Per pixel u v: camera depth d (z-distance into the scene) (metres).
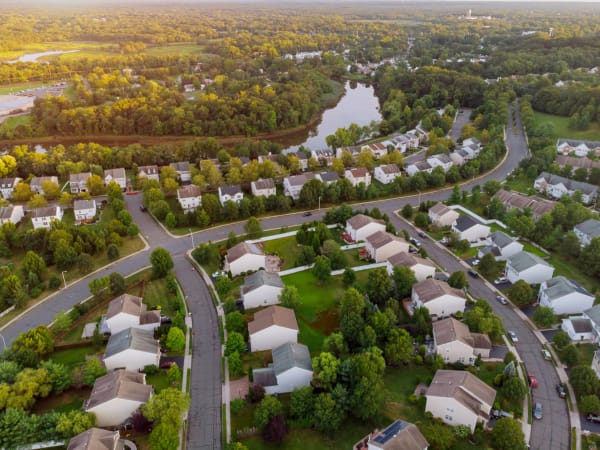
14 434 90.56
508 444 88.00
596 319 119.00
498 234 162.12
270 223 185.75
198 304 137.50
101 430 90.12
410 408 100.75
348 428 97.12
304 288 144.00
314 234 161.00
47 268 156.75
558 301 127.12
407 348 110.00
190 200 195.88
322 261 143.00
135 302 128.88
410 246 162.50
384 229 169.38
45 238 161.88
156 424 94.88
